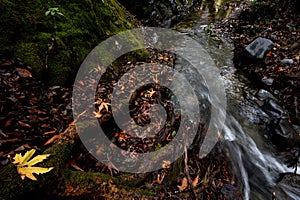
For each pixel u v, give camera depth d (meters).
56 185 0.64
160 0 3.59
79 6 1.44
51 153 0.70
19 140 0.75
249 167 1.27
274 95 1.79
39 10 1.21
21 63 1.03
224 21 3.65
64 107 0.99
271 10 3.04
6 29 1.05
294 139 1.41
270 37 2.47
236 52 2.58
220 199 0.97
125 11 2.45
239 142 1.40
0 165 0.64
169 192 0.87
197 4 4.89
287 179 1.24
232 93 1.90
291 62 1.91
